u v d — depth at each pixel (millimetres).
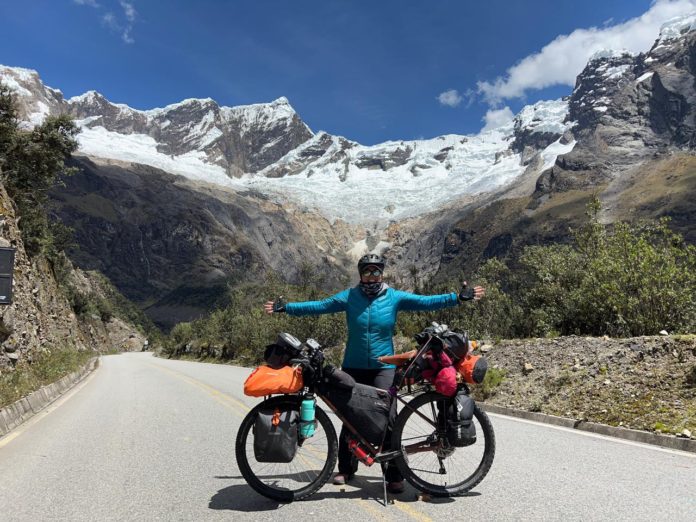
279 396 4812
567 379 10469
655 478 5461
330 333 26766
